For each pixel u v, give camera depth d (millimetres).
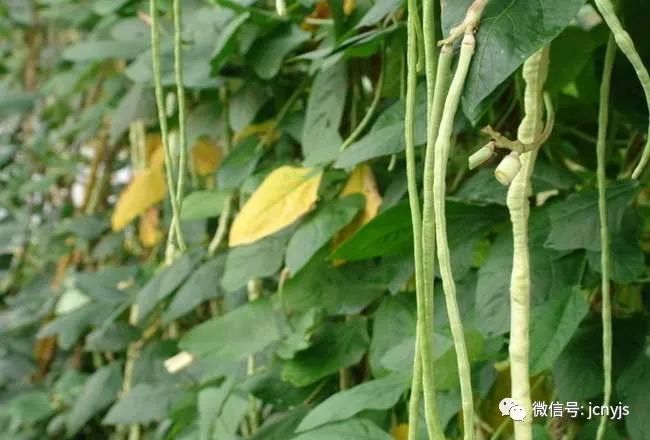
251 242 1224
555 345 997
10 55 2379
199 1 1477
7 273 2148
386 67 1212
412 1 934
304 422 1082
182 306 1375
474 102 876
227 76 1334
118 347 1603
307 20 1271
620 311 1138
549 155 1159
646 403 1008
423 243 881
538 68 955
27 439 1765
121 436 1719
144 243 1697
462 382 866
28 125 2234
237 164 1372
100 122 1836
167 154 1077
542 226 1052
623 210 1013
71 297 1742
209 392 1305
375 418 1141
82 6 1788
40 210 2129
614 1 1070
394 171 1219
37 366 1890
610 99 1097
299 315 1265
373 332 1199
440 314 1110
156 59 1079
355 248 1102
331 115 1234
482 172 1113
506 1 888
